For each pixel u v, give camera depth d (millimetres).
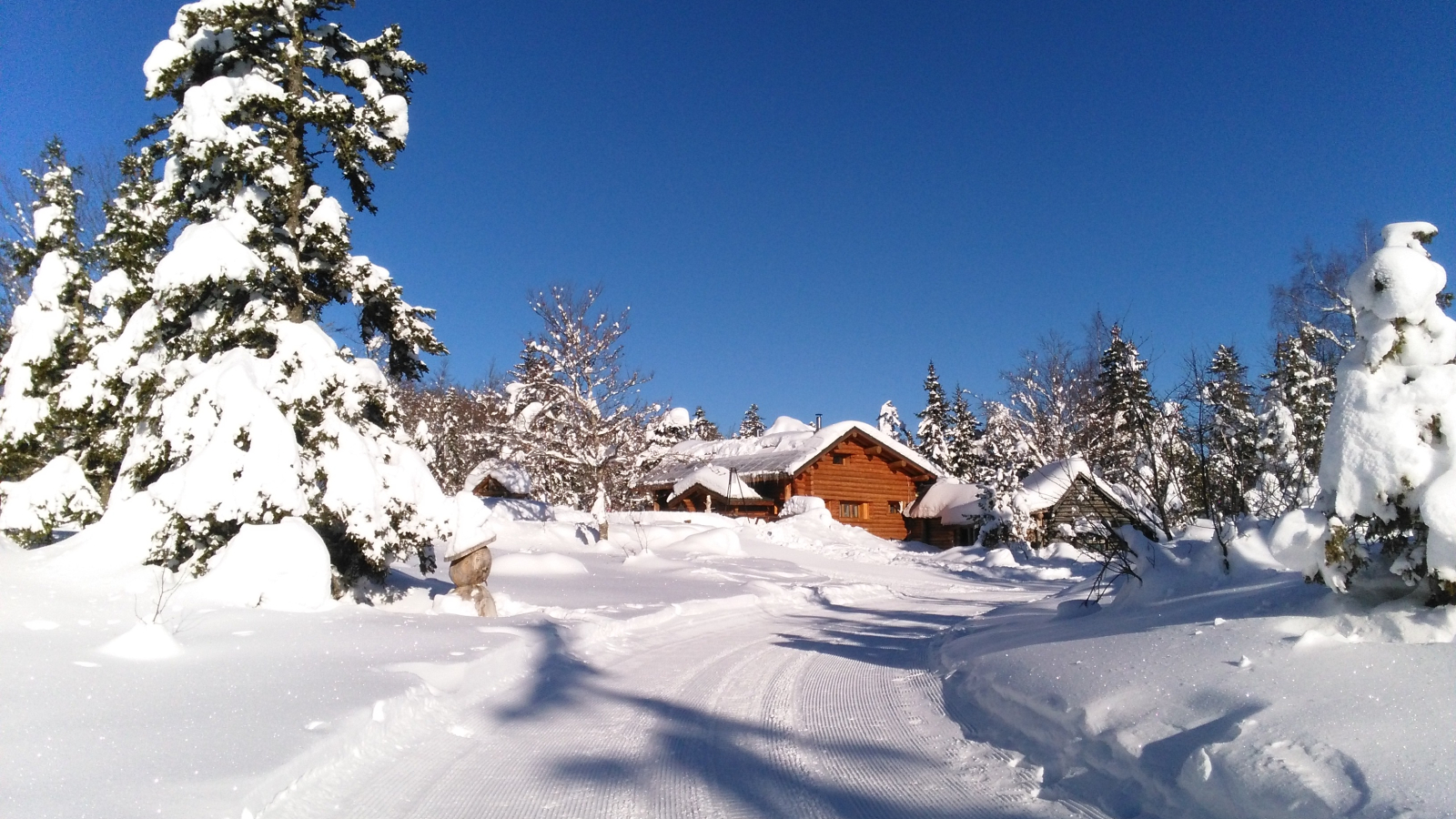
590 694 8672
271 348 12680
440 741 6602
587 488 30078
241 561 9773
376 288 14148
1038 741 6047
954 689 8297
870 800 5254
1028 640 8867
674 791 5508
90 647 7047
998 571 28078
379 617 10109
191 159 12430
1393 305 5805
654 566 23047
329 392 12273
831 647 12016
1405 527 5672
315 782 5207
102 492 14492
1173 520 13383
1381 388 5824
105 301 14055
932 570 28828
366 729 6047
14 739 4832
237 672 6832
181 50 12844
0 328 19688
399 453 12812
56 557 10164
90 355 13586
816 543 32781
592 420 27141
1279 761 4066
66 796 4207
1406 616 5297
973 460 58438
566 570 20016
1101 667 6309
